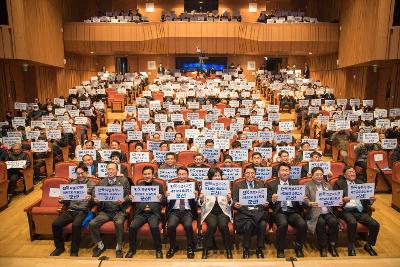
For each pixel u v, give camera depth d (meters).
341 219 5.83
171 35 19.66
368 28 14.37
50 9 17.00
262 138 9.51
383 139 8.98
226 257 5.59
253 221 5.56
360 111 13.25
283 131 10.71
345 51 17.66
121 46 19.86
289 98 17.06
